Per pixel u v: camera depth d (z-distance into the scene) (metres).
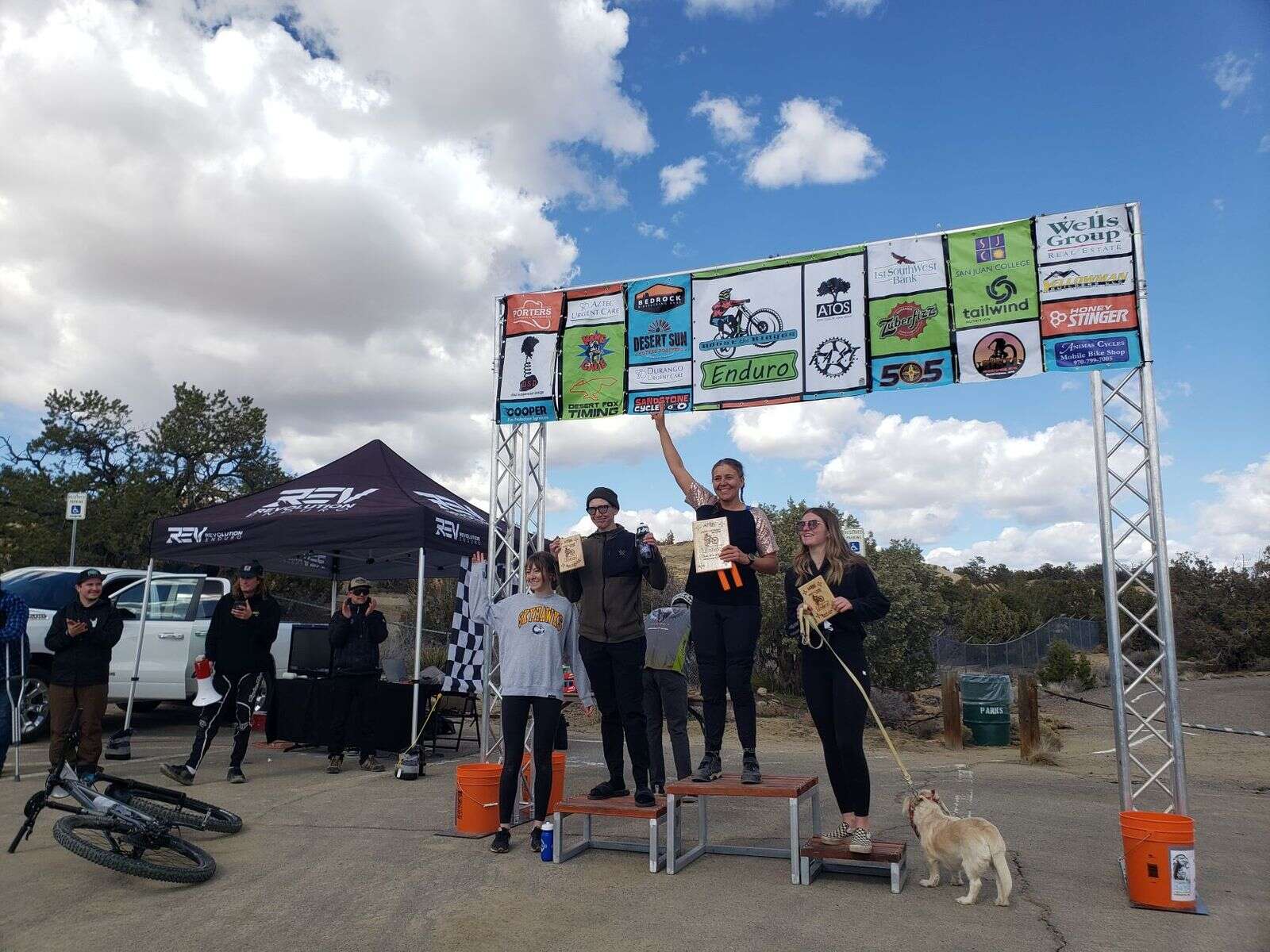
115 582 11.35
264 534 9.58
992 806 7.59
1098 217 5.69
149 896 4.75
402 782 8.31
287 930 4.26
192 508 28.41
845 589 5.02
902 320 6.17
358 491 10.12
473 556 9.27
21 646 7.12
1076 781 9.58
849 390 6.29
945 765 11.16
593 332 7.17
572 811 5.44
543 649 5.84
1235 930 4.22
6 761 8.67
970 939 4.09
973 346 5.93
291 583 24.09
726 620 5.59
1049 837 6.25
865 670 5.01
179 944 4.07
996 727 13.37
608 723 5.95
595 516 6.01
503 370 7.39
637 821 6.86
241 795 7.62
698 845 5.82
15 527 25.95
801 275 6.55
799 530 5.23
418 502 9.70
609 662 5.81
